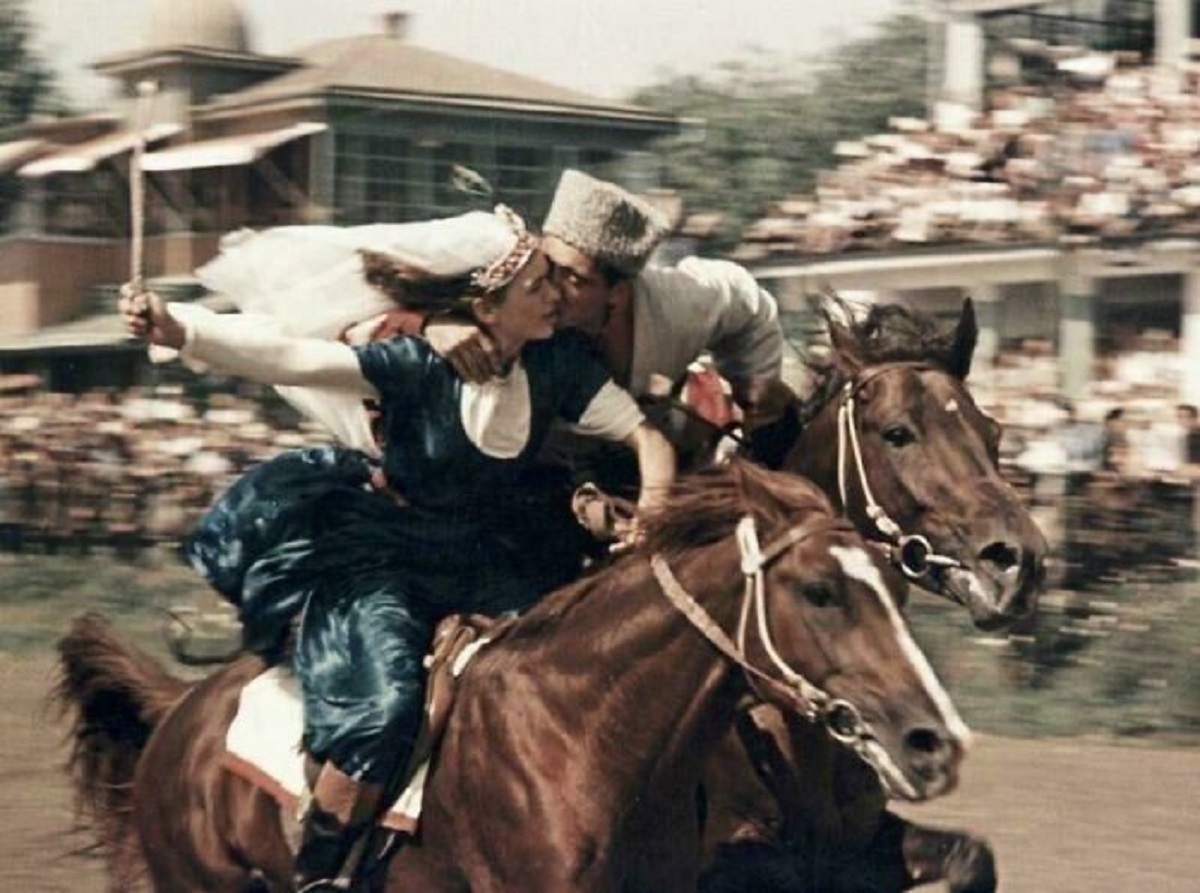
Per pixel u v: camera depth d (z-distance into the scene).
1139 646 11.27
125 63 28.06
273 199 26.31
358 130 26.00
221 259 5.34
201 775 5.41
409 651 5.05
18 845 8.48
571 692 4.82
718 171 25.81
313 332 5.26
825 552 4.52
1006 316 16.67
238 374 4.99
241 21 28.03
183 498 18.45
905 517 5.40
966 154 16.88
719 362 5.71
